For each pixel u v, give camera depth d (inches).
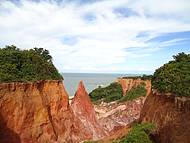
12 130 1328.7
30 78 1555.1
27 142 1401.3
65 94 1915.6
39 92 1590.8
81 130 2054.6
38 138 1486.2
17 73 1512.1
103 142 1734.7
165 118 1209.4
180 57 1449.3
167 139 1154.0
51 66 1888.5
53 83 1777.8
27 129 1423.5
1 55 1579.7
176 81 1244.5
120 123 2760.8
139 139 1264.8
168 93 1261.1
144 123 1380.4
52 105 1726.1
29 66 1643.7
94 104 3705.7
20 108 1400.1
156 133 1246.3
